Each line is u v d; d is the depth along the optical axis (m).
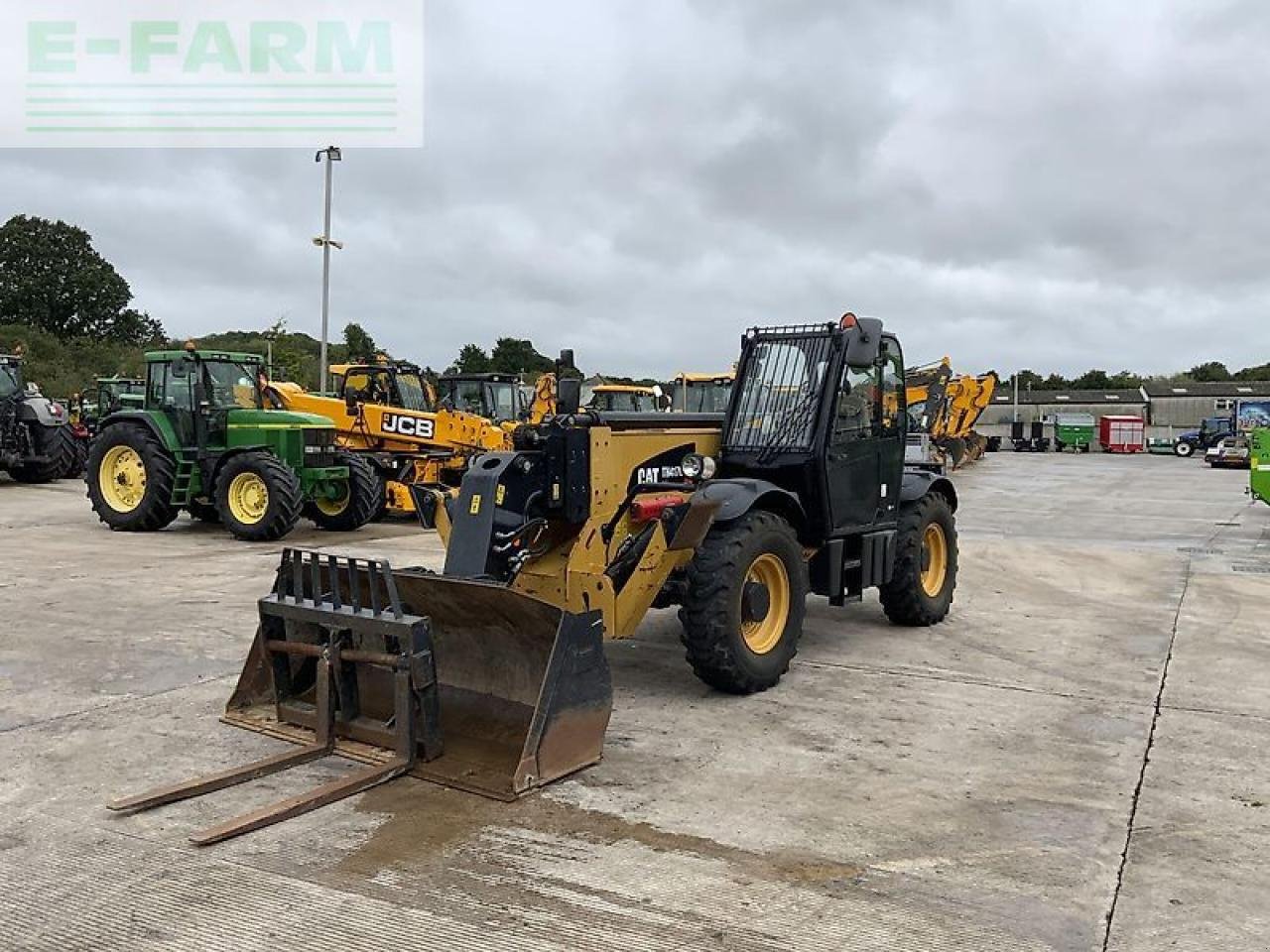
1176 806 4.34
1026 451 54.25
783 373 6.80
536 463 5.55
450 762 4.61
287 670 5.22
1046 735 5.29
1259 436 16.36
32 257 66.25
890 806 4.30
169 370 12.91
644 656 6.81
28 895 3.45
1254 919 3.37
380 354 16.94
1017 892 3.53
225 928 3.24
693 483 6.24
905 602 7.74
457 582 4.68
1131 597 9.52
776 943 3.17
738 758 4.87
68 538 12.29
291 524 12.02
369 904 3.39
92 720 5.32
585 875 3.62
